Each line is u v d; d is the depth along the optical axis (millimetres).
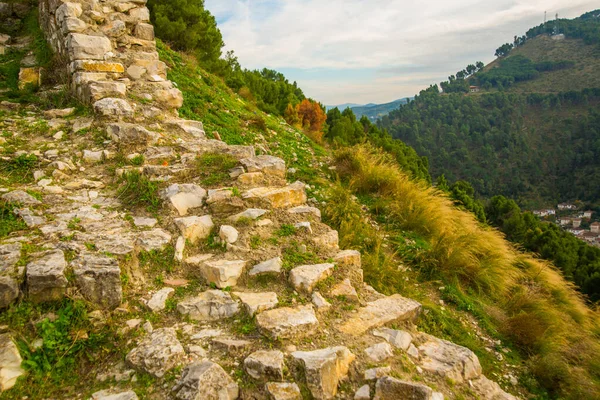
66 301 3363
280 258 4523
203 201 5332
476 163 146750
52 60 9148
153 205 5199
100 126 7164
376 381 3109
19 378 2828
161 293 3842
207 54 16766
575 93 176500
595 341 5680
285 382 2961
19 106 7941
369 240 6492
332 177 8750
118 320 3471
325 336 3592
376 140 20688
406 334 3877
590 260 19359
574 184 122938
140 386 2877
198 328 3520
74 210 4914
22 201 4797
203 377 2801
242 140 9828
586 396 4281
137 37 9391
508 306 6031
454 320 5246
